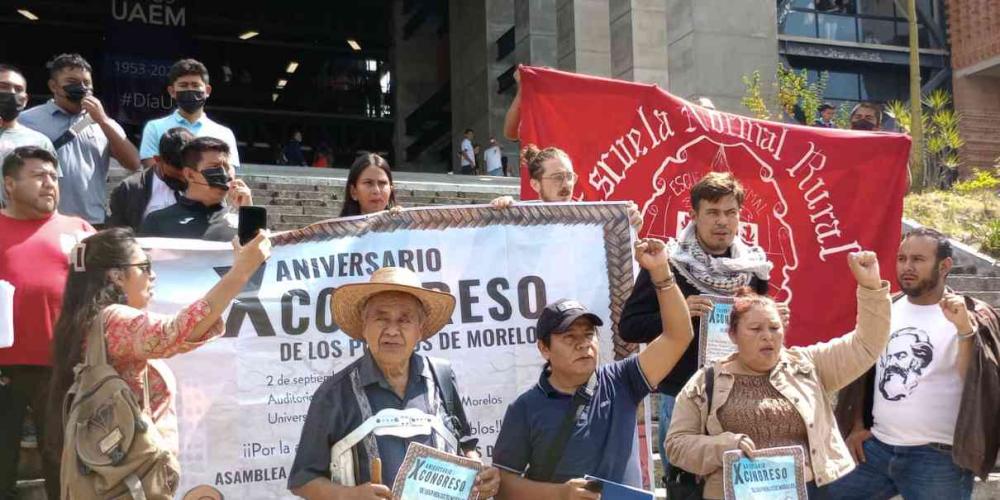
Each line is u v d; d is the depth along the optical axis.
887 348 6.16
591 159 7.44
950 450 5.95
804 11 29.53
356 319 4.58
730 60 20.41
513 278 6.01
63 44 41.09
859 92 29.91
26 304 5.86
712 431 4.99
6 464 5.87
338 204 12.82
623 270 6.05
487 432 5.90
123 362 4.42
